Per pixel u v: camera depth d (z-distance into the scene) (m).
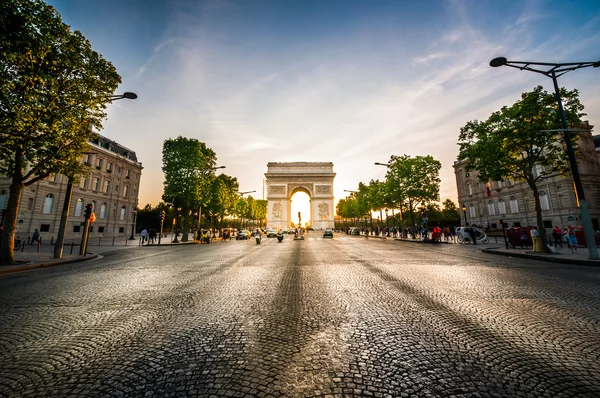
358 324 4.96
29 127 13.13
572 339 4.21
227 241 43.69
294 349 3.96
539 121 16.36
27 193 35.22
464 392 2.89
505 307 5.91
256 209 113.44
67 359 3.76
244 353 3.86
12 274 11.75
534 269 11.31
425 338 4.30
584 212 13.59
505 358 3.63
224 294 7.34
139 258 17.61
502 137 17.69
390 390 2.95
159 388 3.03
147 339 4.40
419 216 51.28
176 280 9.50
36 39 12.09
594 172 36.09
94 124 16.52
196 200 39.38
